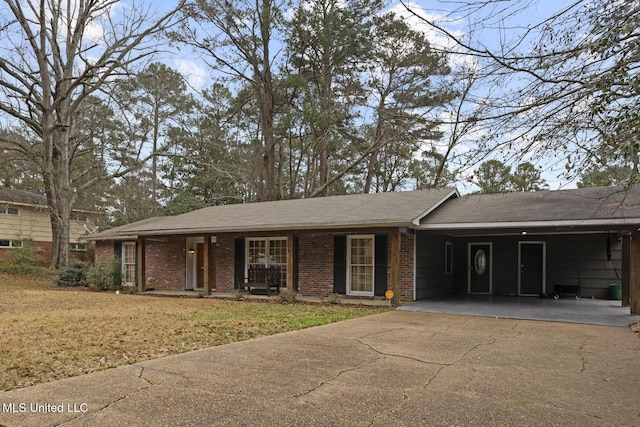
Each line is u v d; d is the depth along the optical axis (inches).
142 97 1119.6
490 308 461.4
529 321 377.1
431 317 395.9
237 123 1289.4
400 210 502.9
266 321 362.0
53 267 876.6
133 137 1147.3
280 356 234.1
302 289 587.8
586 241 586.9
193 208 1112.2
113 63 818.2
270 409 153.3
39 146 1059.3
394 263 482.9
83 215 1218.0
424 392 173.6
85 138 1059.9
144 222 749.9
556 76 175.9
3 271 860.0
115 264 711.7
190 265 698.2
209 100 1326.3
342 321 367.2
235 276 641.6
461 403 161.2
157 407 154.7
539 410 154.8
